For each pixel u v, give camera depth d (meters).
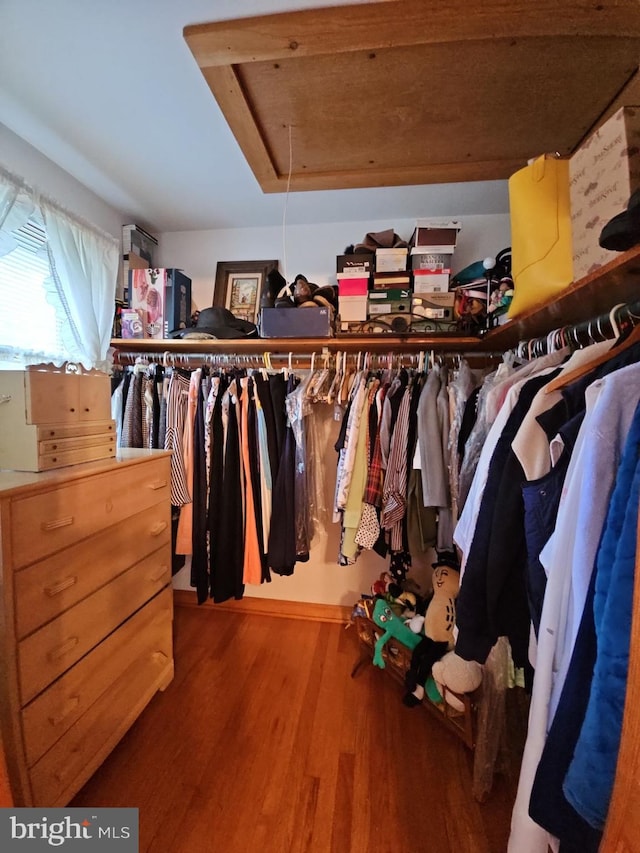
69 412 1.09
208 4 0.83
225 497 1.59
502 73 0.94
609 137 0.76
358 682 1.54
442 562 1.57
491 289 1.46
